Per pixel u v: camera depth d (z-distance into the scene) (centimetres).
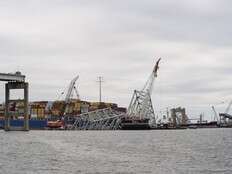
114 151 10662
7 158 8131
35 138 17038
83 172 6241
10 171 6194
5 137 17738
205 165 7425
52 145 12462
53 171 6272
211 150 11225
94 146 12625
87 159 8212
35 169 6456
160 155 9512
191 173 6359
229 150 11212
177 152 10500
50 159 8044
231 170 6731
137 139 17800
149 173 6297
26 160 7775
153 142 15475
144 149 11575
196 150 11238
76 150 10644
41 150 10362
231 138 19025
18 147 11400
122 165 7262
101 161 7881
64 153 9550
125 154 9719
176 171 6562
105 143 14388
